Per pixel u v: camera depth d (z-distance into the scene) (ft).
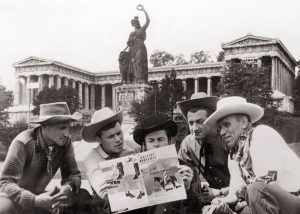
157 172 25.80
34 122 28.60
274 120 220.64
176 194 25.53
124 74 358.64
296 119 236.84
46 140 28.55
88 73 540.11
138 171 25.84
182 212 26.37
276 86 426.51
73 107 387.75
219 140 32.07
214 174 32.81
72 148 30.71
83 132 29.32
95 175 27.96
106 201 26.76
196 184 27.35
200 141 33.14
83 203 28.32
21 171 27.84
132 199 25.71
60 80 502.38
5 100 330.13
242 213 26.32
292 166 24.20
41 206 26.84
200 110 31.99
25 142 27.91
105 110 28.86
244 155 25.85
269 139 24.64
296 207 23.24
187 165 28.25
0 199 26.84
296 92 481.87
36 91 491.31
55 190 28.09
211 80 491.72
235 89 244.22
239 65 251.60
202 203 28.45
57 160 29.55
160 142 26.84
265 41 428.15
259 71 249.34
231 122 26.30
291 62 518.78
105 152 29.30
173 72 297.74
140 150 28.50
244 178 26.37
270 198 23.26
